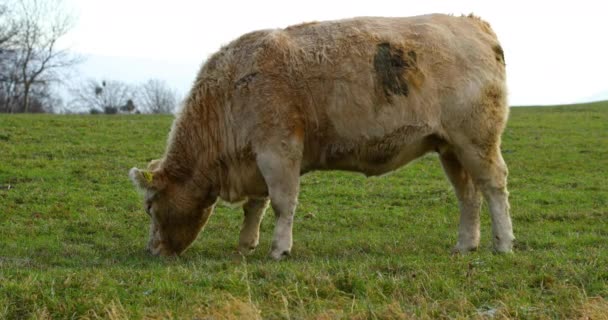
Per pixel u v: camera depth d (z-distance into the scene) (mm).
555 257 9211
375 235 12625
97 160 20766
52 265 9492
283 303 7098
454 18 10328
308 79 9641
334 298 7449
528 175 20812
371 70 9641
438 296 7504
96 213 14227
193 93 10430
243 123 9867
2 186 16656
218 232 12805
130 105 84750
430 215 14938
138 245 11555
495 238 10109
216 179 10516
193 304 7156
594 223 13891
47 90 80938
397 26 9961
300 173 10234
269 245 11586
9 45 69625
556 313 6914
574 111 43844
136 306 7105
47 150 21984
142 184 10367
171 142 10625
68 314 6941
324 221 14320
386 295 7555
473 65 9898
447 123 9859
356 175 19875
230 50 10188
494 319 6766
